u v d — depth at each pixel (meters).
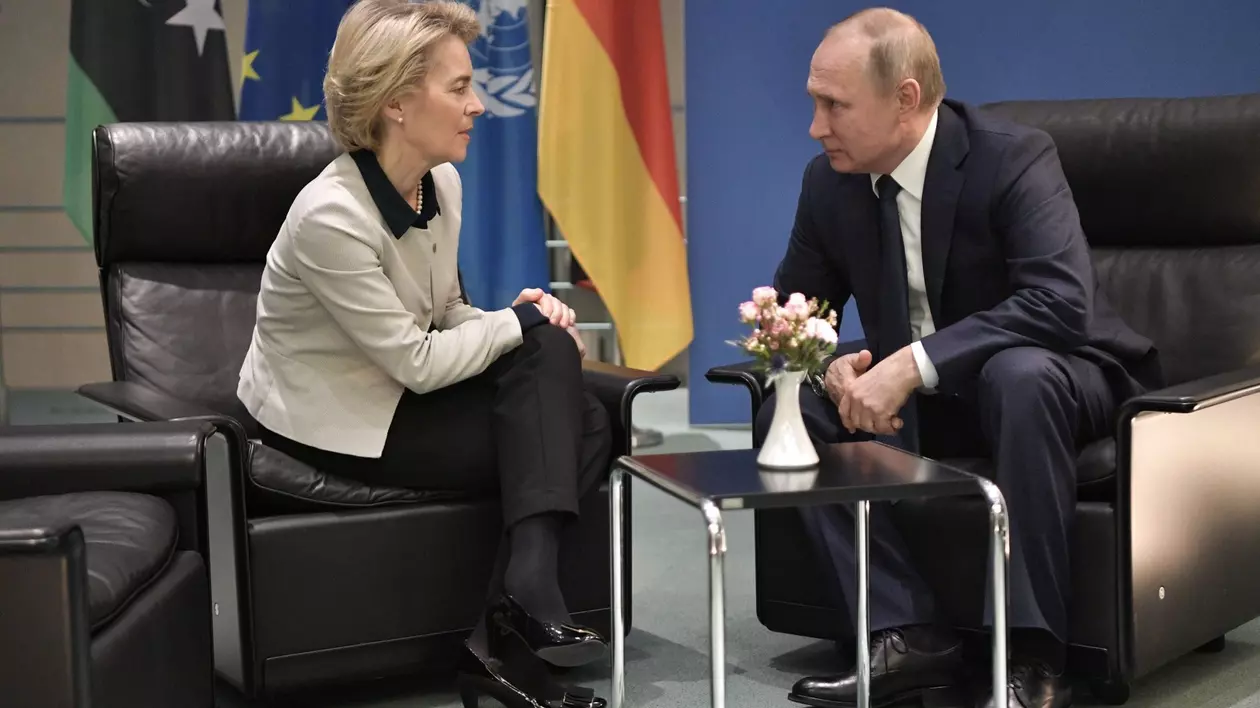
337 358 1.89
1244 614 2.02
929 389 1.87
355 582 1.85
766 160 3.86
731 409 4.08
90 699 1.24
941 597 1.90
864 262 2.05
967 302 2.01
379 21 1.81
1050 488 1.74
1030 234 1.90
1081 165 2.30
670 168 3.73
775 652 2.18
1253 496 2.00
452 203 2.03
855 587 1.88
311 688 2.02
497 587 1.82
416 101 1.82
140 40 3.68
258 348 1.97
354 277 1.82
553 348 1.89
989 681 1.83
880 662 1.83
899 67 1.88
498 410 1.87
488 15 3.59
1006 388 1.77
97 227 2.25
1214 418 1.91
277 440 1.92
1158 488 1.80
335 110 1.84
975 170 1.95
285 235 1.88
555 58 3.57
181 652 1.55
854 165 1.97
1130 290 2.30
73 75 3.68
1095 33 3.52
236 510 1.78
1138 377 2.05
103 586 1.34
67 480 1.63
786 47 3.80
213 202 2.26
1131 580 1.76
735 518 3.16
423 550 1.89
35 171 4.78
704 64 3.83
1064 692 1.78
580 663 1.71
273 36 3.58
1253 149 2.20
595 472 1.95
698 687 2.00
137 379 2.18
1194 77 3.47
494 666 1.83
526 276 3.64
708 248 3.94
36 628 1.21
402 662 1.89
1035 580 1.74
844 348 2.28
